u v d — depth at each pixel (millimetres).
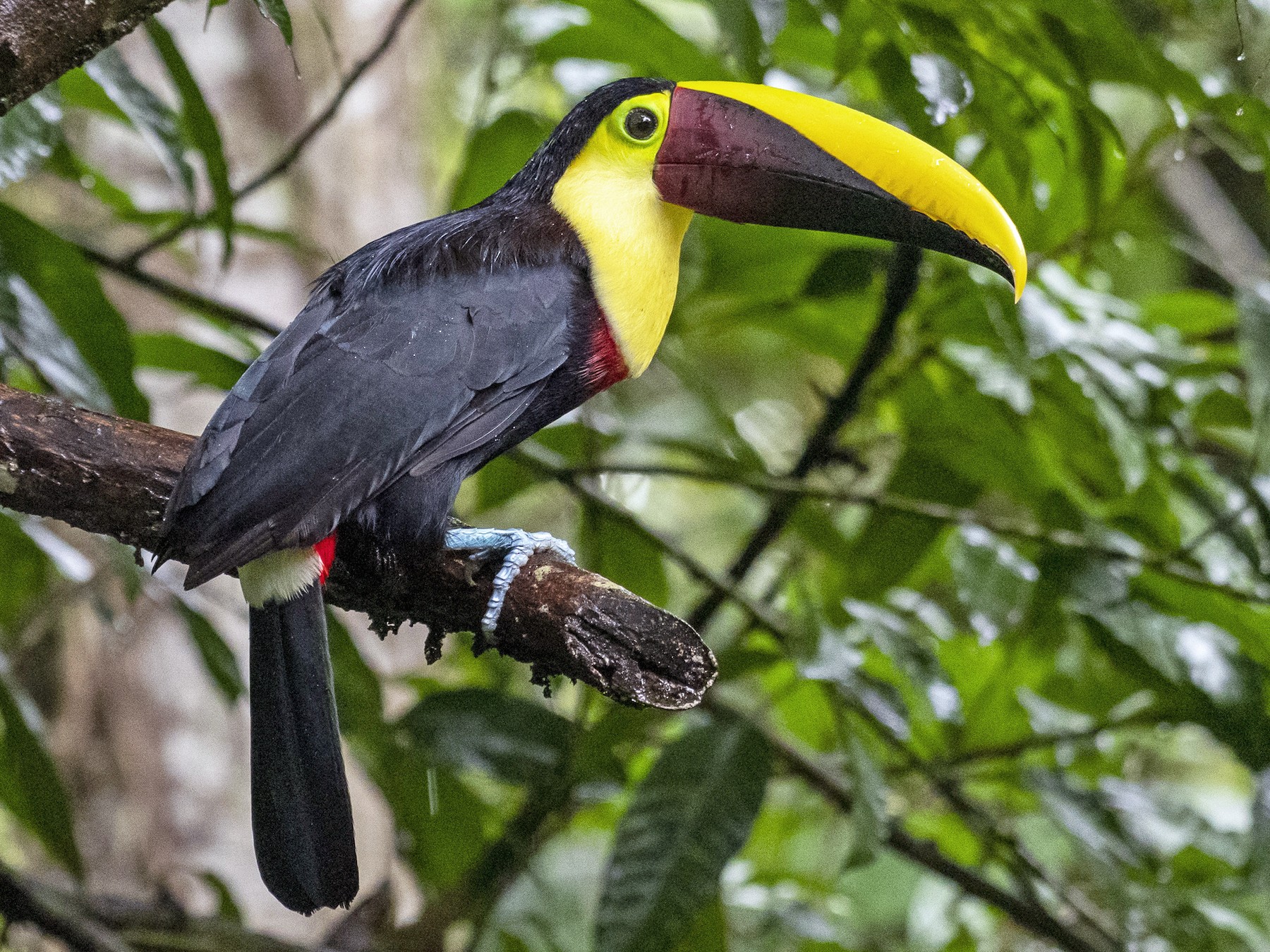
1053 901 10141
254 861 11977
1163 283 13289
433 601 6418
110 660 12055
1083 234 9414
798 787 12258
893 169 7242
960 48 7445
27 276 7512
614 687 5758
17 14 5613
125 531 6273
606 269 7027
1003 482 9461
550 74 10750
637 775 10680
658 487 16297
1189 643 8555
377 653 12344
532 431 7270
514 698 9047
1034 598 8938
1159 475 8977
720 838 8156
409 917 11820
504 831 9562
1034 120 8711
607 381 7262
